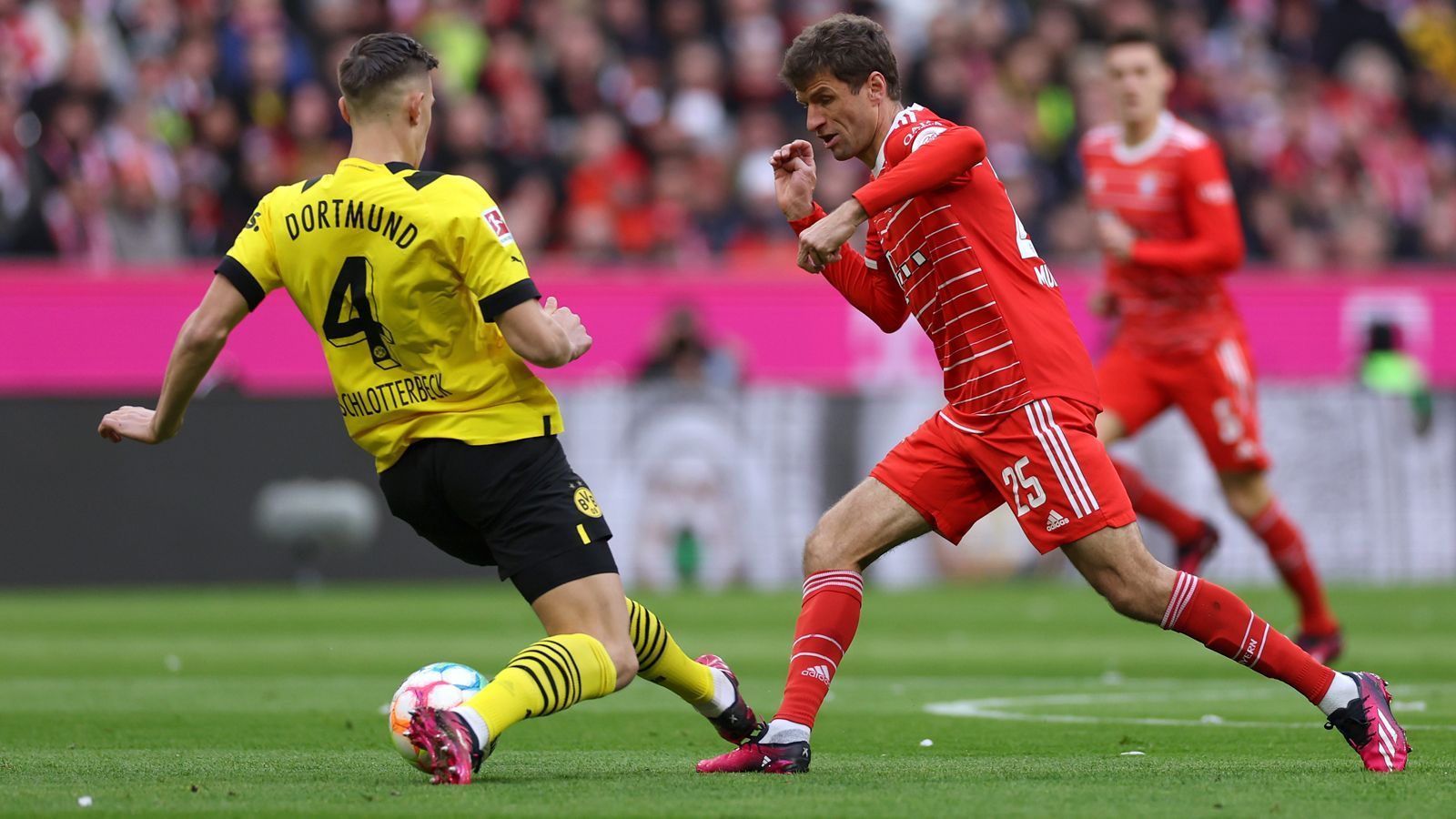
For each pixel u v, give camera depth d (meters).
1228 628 17.81
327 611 45.66
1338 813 14.73
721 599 49.59
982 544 56.78
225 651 35.50
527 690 16.14
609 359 57.59
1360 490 57.09
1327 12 79.31
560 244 63.81
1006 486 17.95
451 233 16.16
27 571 51.97
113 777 17.72
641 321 57.88
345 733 22.77
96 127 59.28
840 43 17.94
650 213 64.62
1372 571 57.03
